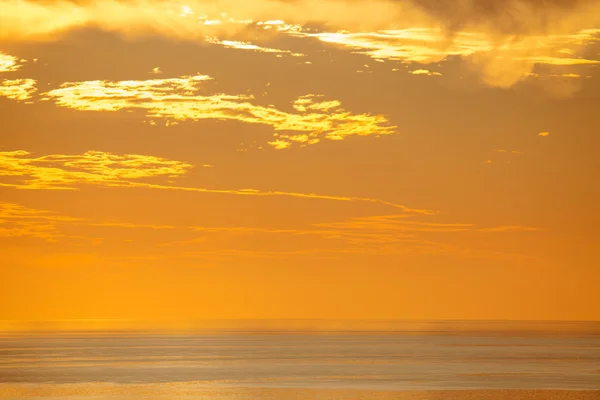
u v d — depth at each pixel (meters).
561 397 96.69
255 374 126.12
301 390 103.06
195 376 122.31
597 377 120.69
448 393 100.12
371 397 96.25
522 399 94.94
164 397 96.25
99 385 109.31
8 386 108.19
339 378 119.12
